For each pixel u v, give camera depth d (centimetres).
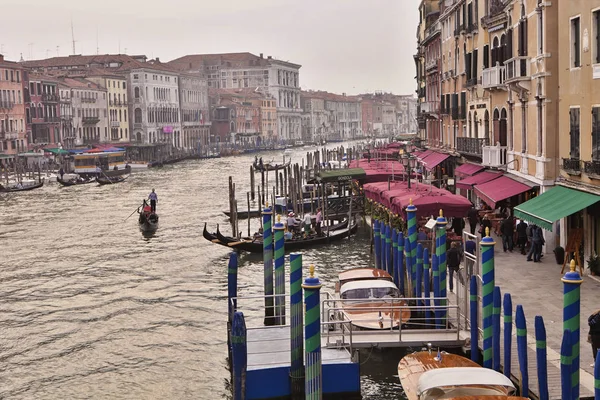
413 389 1421
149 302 2639
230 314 1981
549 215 2052
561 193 2228
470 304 1570
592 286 2009
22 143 9044
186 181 7788
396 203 2748
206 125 14438
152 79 12269
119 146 10406
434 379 1325
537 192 2578
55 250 3706
